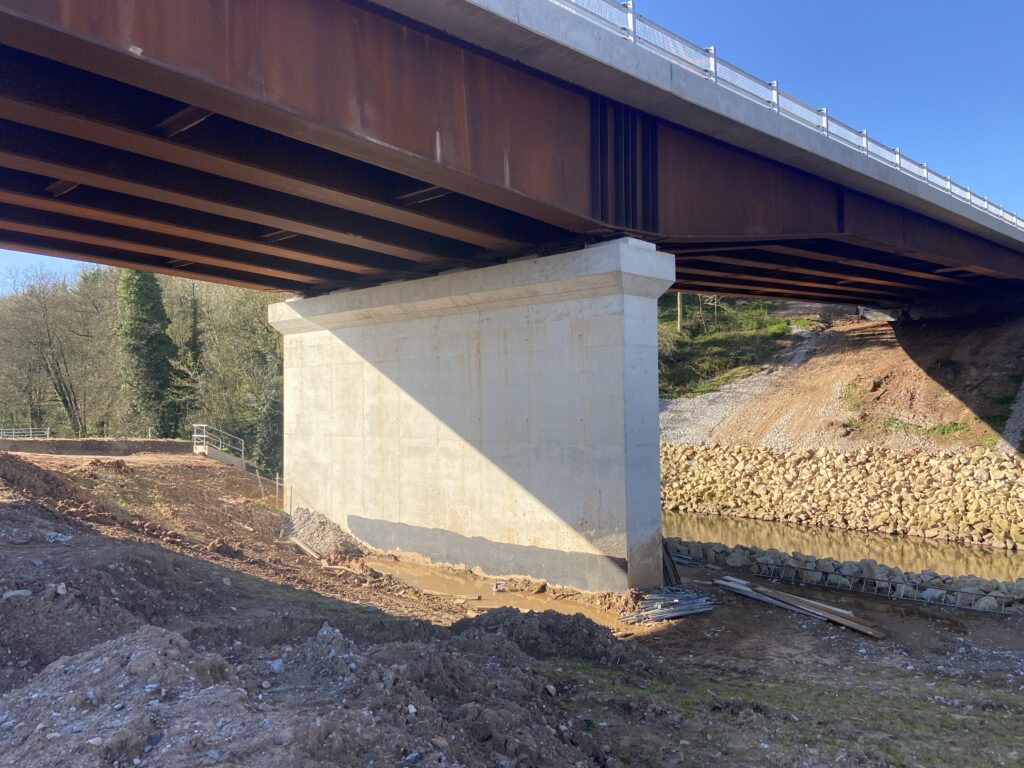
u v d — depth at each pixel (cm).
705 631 1395
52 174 1278
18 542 1071
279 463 4094
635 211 1641
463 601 1647
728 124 1700
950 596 1648
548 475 1767
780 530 2950
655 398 1700
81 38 868
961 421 3212
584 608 1575
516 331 1850
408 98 1229
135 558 1050
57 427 5028
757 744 787
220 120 1225
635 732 805
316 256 1917
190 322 4669
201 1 981
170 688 599
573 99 1533
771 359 4512
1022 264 3403
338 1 1138
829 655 1255
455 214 1612
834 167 2014
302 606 1143
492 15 1207
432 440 2064
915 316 4275
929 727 876
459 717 673
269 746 513
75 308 4762
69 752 500
